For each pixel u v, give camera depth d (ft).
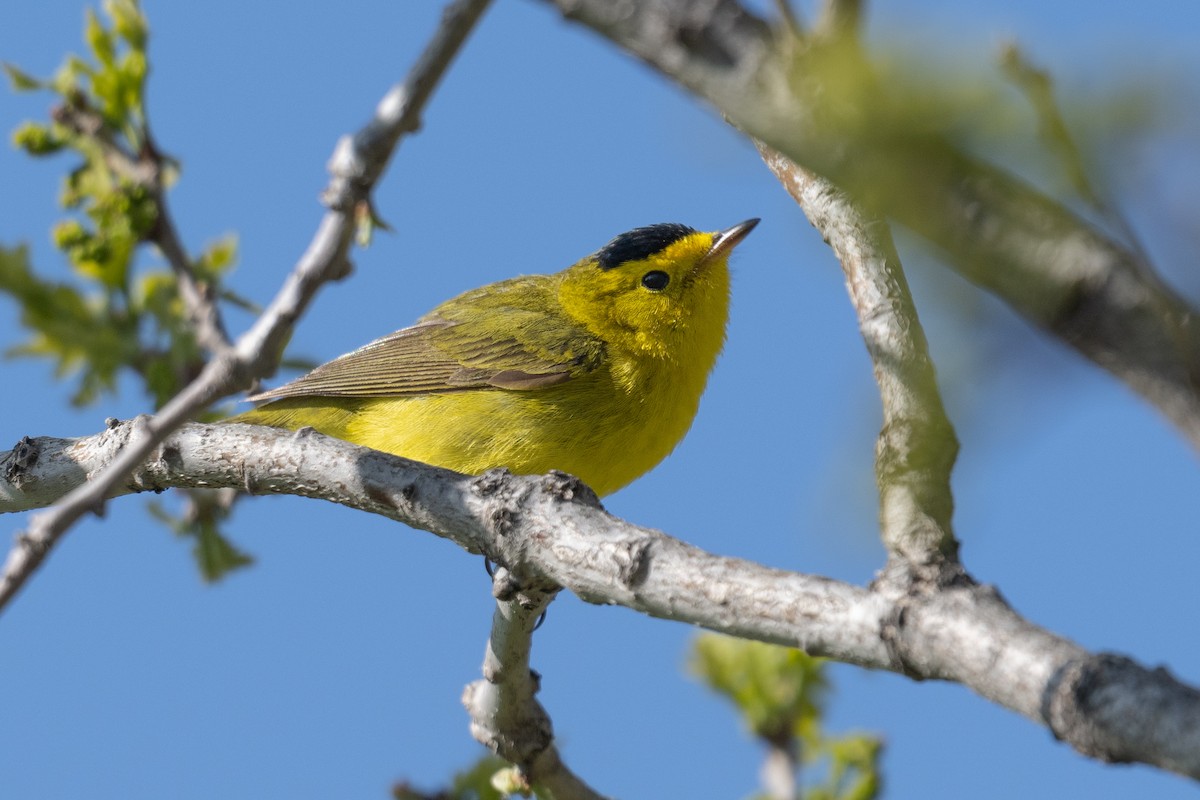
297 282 25.86
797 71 12.33
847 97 11.10
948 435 21.76
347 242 26.43
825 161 12.09
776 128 12.51
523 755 39.58
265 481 34.47
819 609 21.50
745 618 22.68
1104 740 17.16
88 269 47.55
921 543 21.03
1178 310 11.27
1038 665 18.58
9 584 24.03
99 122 47.14
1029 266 11.45
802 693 40.98
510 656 37.32
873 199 11.78
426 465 31.68
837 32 11.34
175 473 36.14
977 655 19.44
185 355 46.57
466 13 26.30
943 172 11.34
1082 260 11.39
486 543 28.86
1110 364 11.66
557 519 27.32
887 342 24.41
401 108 26.66
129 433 37.47
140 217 46.60
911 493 21.42
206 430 35.88
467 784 40.11
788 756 40.60
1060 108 10.27
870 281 25.73
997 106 10.76
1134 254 10.85
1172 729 16.52
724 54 13.15
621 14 13.67
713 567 23.59
